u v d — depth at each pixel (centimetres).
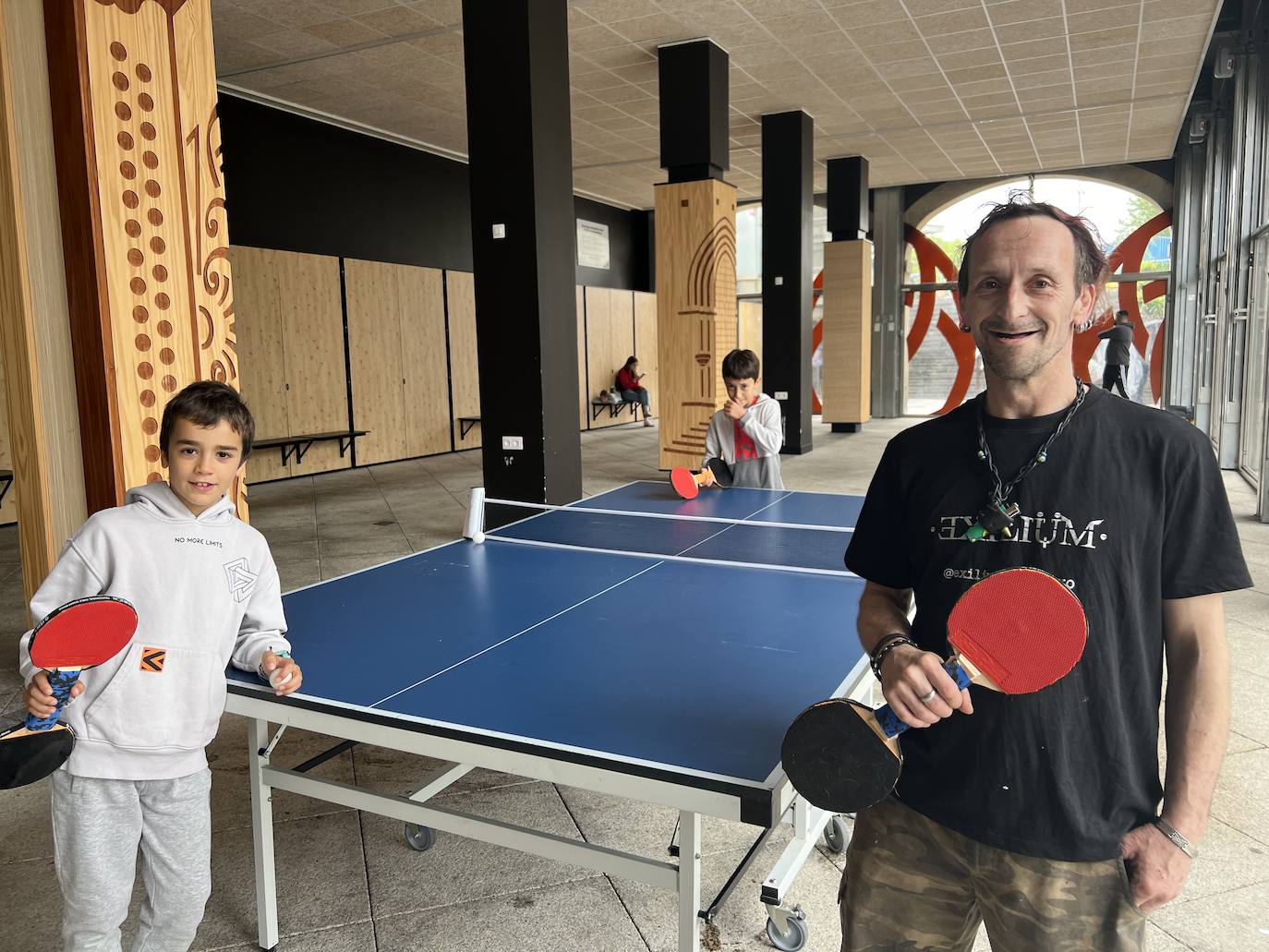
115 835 156
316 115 1026
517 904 219
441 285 1202
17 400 341
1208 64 1050
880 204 1606
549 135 603
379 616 223
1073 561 104
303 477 993
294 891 225
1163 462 103
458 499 828
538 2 588
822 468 958
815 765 104
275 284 955
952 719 112
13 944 205
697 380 919
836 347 1363
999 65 905
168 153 359
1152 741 107
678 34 811
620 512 368
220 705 167
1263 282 819
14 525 736
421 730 153
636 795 134
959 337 1614
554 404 621
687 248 893
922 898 120
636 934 207
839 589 243
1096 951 106
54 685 129
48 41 330
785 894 196
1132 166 1441
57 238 339
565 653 192
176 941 169
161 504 160
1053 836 106
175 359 365
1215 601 104
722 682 172
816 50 854
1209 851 234
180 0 360
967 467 112
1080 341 1525
